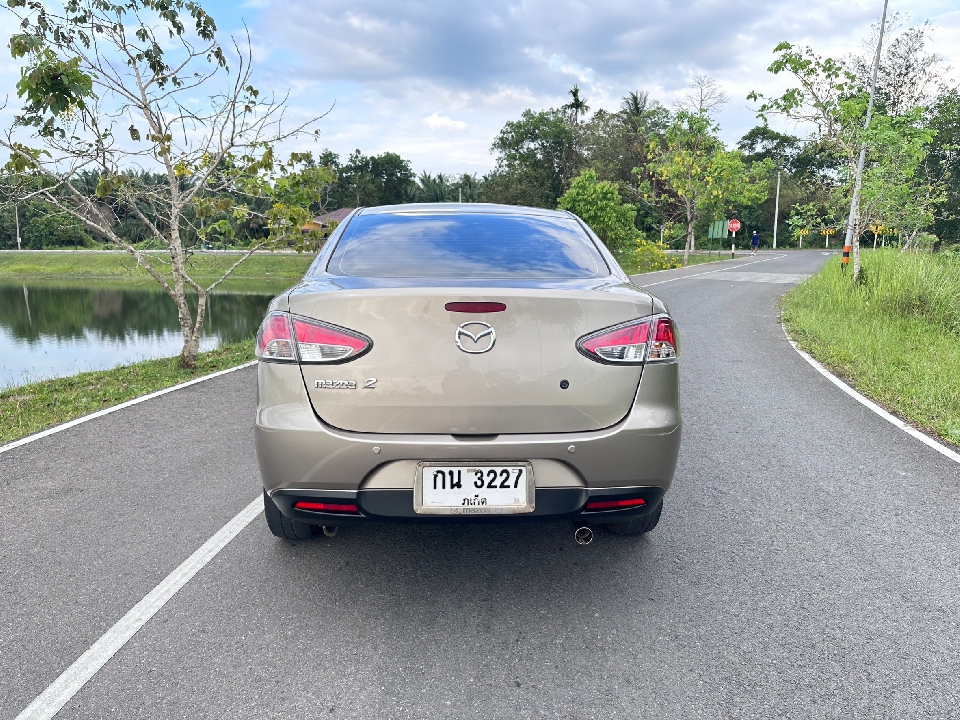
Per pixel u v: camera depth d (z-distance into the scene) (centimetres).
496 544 354
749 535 364
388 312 265
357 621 280
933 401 652
